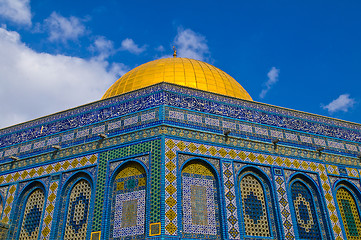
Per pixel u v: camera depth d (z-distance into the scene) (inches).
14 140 650.2
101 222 485.1
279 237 510.9
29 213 569.6
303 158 593.0
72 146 575.5
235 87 756.0
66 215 530.6
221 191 502.0
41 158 597.9
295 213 546.6
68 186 551.8
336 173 611.5
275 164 563.2
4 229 551.8
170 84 551.5
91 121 582.6
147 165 491.8
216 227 480.1
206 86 700.7
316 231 546.6
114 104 577.0
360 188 621.3
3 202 593.9
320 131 637.9
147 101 546.0
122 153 522.0
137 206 478.0
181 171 493.0
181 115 530.0
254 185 540.1
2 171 629.0
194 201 483.5
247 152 550.3
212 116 551.8
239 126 565.3
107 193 502.3
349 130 673.6
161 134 501.7
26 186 586.6
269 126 590.9
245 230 499.8
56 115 628.4
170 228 443.5
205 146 522.6
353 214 597.6
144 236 452.8
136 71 772.0
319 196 573.0
